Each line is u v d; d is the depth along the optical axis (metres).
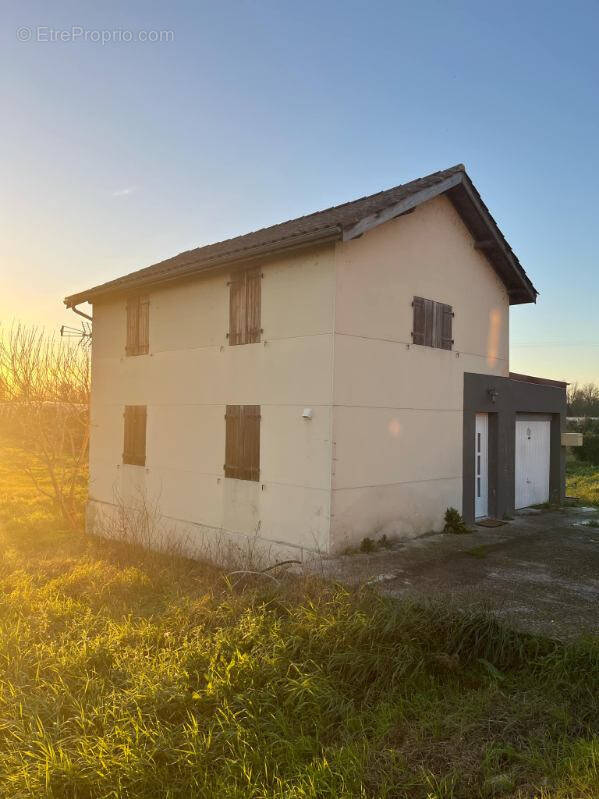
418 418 9.57
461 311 10.61
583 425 34.44
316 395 8.42
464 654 5.15
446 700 4.54
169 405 11.41
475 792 3.53
